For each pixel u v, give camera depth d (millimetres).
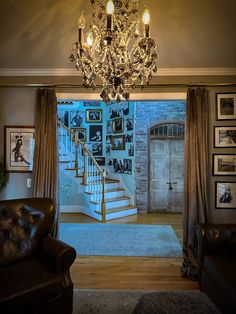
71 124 6996
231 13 2229
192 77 3176
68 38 2557
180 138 5926
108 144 6871
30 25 2379
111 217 5184
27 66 3096
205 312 1493
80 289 2479
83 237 4012
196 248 2740
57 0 2082
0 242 2123
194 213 2926
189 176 2994
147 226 4664
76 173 5727
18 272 1901
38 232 2271
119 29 1808
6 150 3176
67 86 3129
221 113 3121
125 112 6238
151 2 2084
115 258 3238
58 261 1888
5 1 2090
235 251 2307
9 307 1578
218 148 3127
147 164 5887
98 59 1888
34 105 3172
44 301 1737
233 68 3113
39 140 3035
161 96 3150
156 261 3160
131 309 2139
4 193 3168
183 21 2344
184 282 2641
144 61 1801
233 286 1740
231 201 3113
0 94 3184
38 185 2988
